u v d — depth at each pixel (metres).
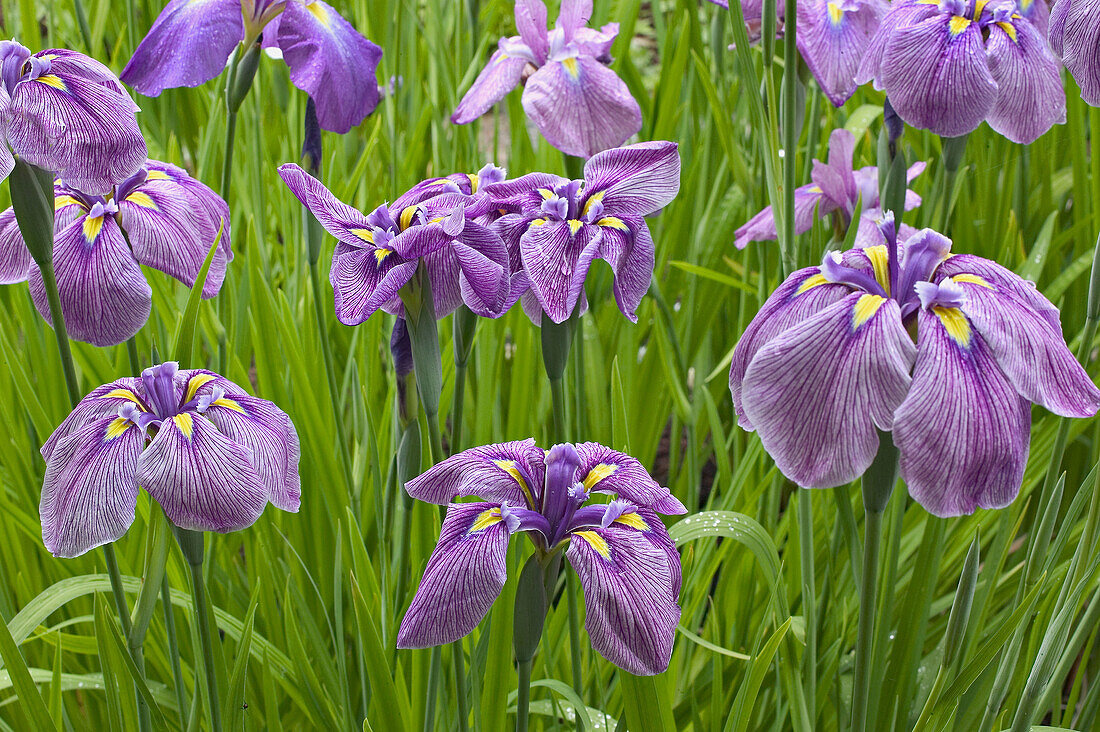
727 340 2.51
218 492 1.47
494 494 1.49
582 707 1.59
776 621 1.68
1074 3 1.53
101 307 1.59
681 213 2.33
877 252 1.46
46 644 1.83
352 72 1.85
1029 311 1.44
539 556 1.51
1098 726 1.78
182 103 2.55
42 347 1.93
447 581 1.47
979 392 1.41
